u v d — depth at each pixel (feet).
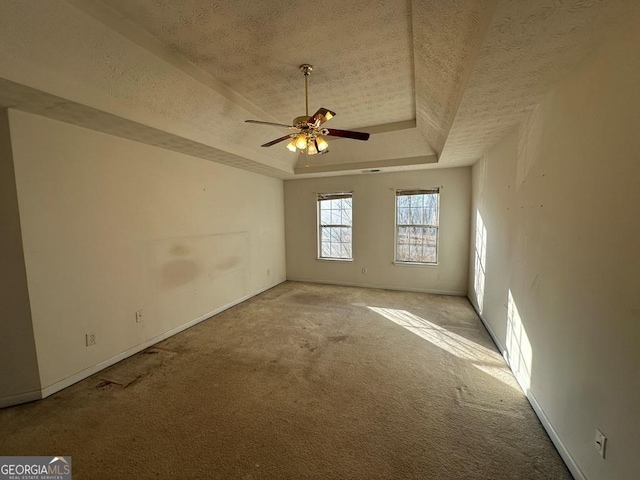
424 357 9.57
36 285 7.51
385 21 6.13
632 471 3.86
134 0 5.51
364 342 10.75
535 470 5.32
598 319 4.62
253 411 7.02
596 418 4.61
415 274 17.57
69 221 8.21
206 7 5.70
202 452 5.80
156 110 8.63
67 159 8.14
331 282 19.80
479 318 13.06
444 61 6.40
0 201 6.97
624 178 4.06
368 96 9.96
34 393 7.51
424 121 11.39
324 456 5.67
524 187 7.85
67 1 5.26
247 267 16.47
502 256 9.80
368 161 16.16
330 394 7.66
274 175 18.17
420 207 17.26
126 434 6.31
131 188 9.98
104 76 6.95
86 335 8.63
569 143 5.59
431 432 6.26
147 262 10.59
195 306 12.81
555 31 4.25
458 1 4.40
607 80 4.45
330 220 19.65
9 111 6.97
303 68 7.95
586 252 4.98
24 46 5.59
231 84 8.99
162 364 9.35
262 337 11.34
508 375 8.46
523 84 6.06
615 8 3.75
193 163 12.68
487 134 9.61
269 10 5.79
